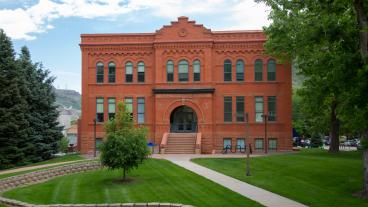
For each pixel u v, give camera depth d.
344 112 19.83
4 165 38.69
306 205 20.00
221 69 50.00
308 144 86.25
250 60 49.75
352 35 22.22
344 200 21.05
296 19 36.44
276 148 49.19
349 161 33.62
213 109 49.72
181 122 52.03
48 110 49.47
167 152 47.00
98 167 36.34
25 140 41.47
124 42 50.69
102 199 23.14
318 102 35.22
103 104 50.81
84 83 50.94
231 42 49.78
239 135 49.44
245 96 49.69
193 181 27.45
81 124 51.03
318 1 22.86
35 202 22.62
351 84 19.72
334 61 20.47
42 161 44.91
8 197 24.00
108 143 28.27
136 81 50.66
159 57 49.97
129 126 29.08
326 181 26.02
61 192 25.53
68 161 40.88
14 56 41.66
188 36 49.91
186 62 49.91
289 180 27.08
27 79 48.69
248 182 26.72
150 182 27.92
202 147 48.66
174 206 20.00
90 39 51.03
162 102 49.59
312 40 24.22
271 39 41.50
